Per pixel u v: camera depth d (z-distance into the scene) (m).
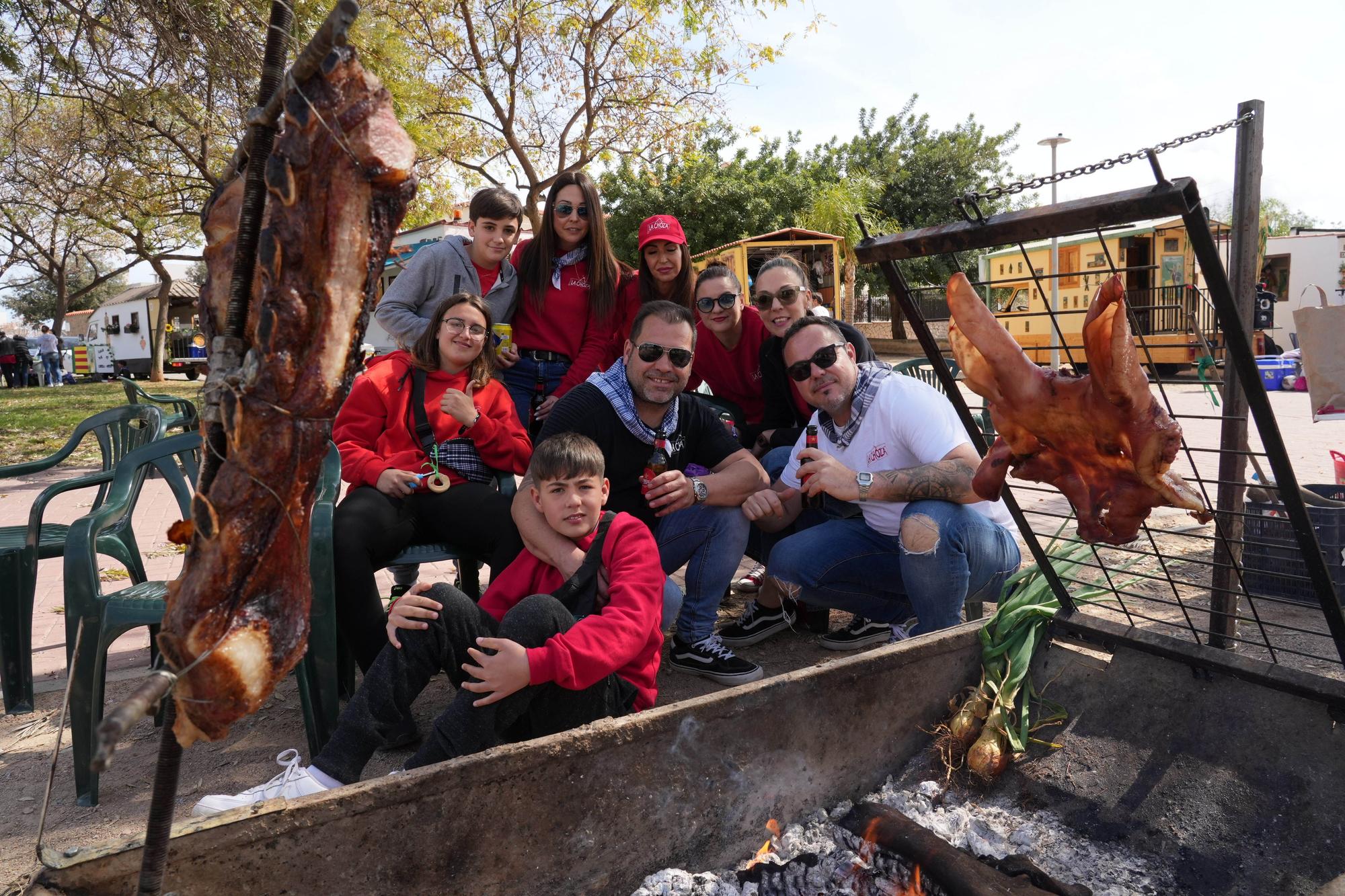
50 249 30.17
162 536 6.53
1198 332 1.87
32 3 8.09
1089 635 2.46
